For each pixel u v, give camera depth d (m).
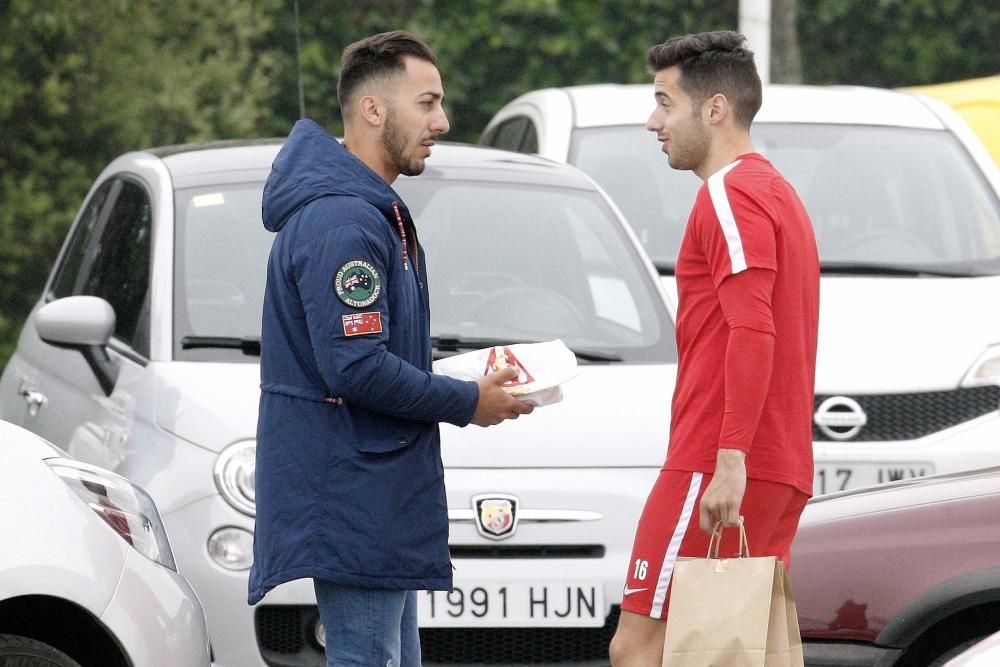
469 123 57.72
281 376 14.85
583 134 30.19
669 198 29.25
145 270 22.06
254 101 49.22
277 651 18.70
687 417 15.68
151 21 46.91
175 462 19.30
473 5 56.09
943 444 24.02
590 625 18.89
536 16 56.91
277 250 14.85
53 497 15.41
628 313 22.61
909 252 28.48
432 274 22.64
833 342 24.83
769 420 15.48
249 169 23.52
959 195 29.61
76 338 21.34
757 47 44.00
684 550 15.59
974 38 63.22
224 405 19.66
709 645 14.68
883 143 30.58
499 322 22.12
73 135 46.28
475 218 23.47
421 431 14.88
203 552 18.72
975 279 27.44
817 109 31.41
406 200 23.53
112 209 25.12
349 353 14.29
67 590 14.94
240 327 21.16
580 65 57.59
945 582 16.44
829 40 62.81
